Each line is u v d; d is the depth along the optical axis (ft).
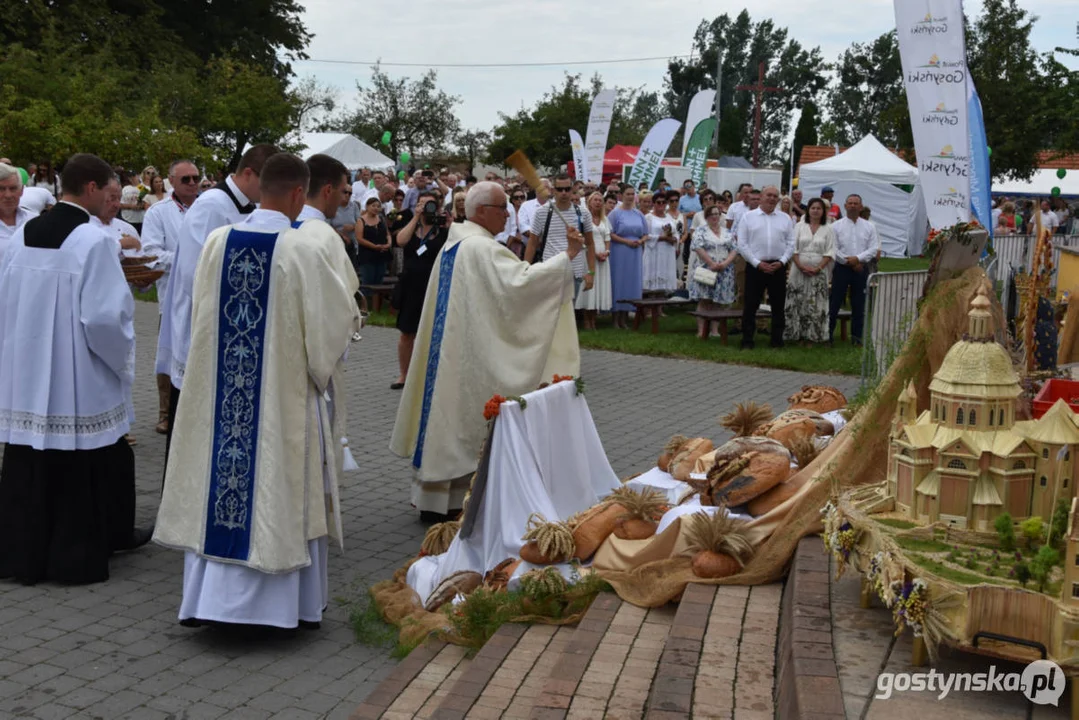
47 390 18.02
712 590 14.61
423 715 13.71
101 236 18.29
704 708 11.23
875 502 12.85
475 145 156.46
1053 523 11.23
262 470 15.96
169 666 15.60
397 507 23.40
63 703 14.35
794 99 328.49
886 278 28.58
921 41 17.46
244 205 22.02
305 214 18.67
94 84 77.41
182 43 123.13
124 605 17.87
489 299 21.39
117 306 18.15
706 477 16.92
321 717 14.21
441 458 21.49
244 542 15.98
